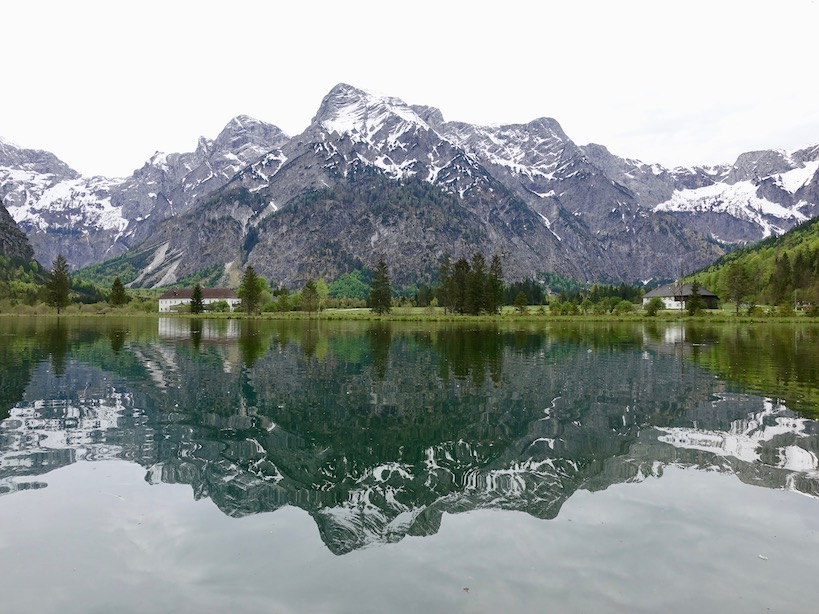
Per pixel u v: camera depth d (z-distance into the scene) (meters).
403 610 10.02
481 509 14.88
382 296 157.00
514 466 18.61
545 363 45.59
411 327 106.50
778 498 15.54
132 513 14.44
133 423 24.14
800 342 67.00
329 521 14.03
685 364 44.88
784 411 26.91
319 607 10.15
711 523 13.83
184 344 62.31
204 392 31.58
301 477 17.41
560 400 29.61
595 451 20.20
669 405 28.45
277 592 10.66
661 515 14.38
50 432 22.52
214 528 13.55
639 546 12.59
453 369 41.91
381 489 16.36
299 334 83.12
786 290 167.00
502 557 12.06
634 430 23.27
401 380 36.38
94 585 10.93
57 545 12.62
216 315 160.88
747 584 10.99
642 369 42.03
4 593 10.62
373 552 12.34
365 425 24.12
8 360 45.25
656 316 139.25
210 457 19.38
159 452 19.88
